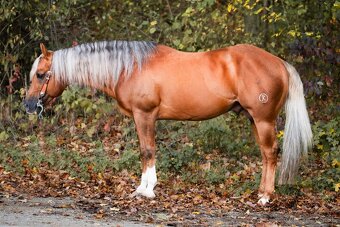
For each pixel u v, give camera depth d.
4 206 9.60
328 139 12.70
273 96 10.23
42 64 10.79
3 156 12.79
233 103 10.45
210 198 10.69
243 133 14.73
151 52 10.55
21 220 8.77
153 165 10.60
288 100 10.44
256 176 11.68
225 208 10.09
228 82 10.28
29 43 15.84
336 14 14.44
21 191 10.77
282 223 9.33
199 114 10.47
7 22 15.47
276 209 10.14
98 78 10.66
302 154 10.44
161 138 14.31
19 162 12.52
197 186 11.63
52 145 13.78
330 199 10.95
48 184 11.29
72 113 15.16
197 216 9.50
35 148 13.22
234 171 12.63
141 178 11.19
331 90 15.08
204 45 15.79
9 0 14.83
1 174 11.91
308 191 11.40
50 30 16.03
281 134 12.69
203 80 10.30
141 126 10.53
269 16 15.02
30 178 11.72
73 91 14.47
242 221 9.32
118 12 17.03
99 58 10.57
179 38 15.86
